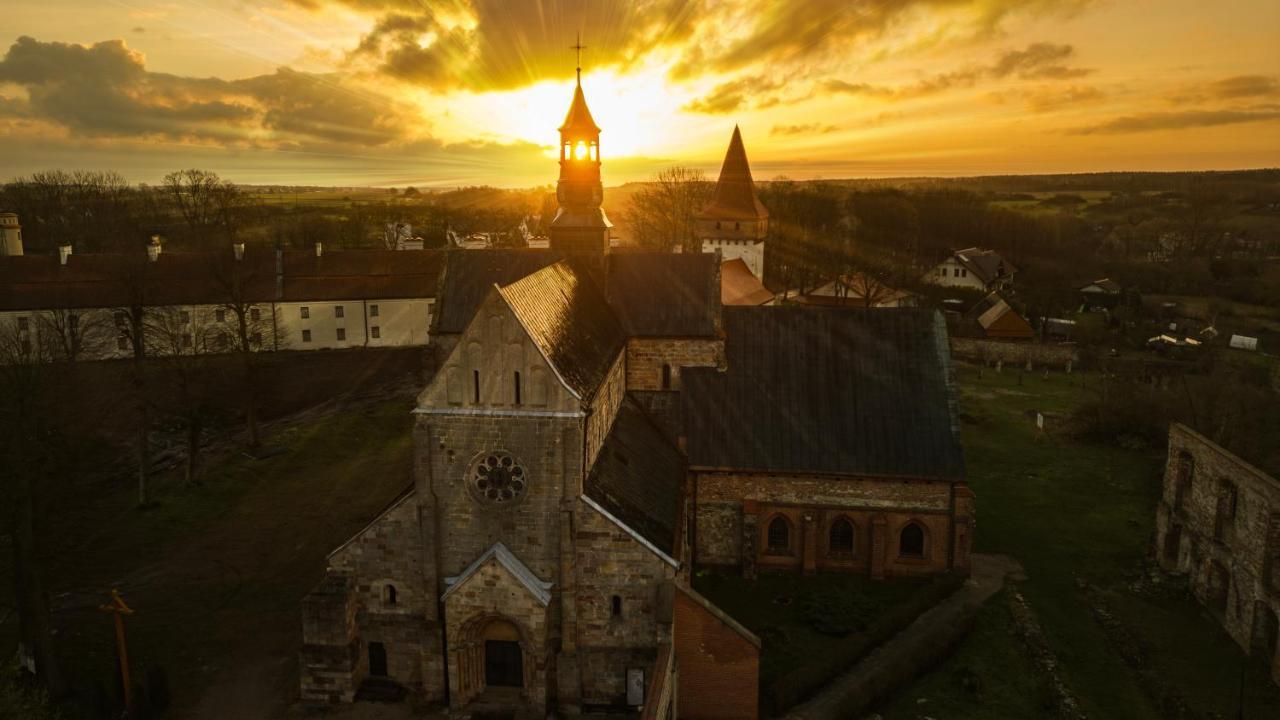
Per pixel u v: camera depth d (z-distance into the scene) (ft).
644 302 188.44
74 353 221.05
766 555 169.27
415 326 353.92
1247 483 142.10
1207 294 536.83
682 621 125.08
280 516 200.44
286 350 345.10
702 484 169.89
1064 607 156.97
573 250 191.72
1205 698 129.49
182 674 137.59
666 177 520.83
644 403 186.70
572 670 127.85
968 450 247.50
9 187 566.77
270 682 135.54
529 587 123.34
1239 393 239.91
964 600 157.99
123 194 628.28
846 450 167.63
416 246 514.27
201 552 181.78
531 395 124.06
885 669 131.03
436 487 127.44
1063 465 235.40
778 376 179.63
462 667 127.44
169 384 266.16
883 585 163.22
